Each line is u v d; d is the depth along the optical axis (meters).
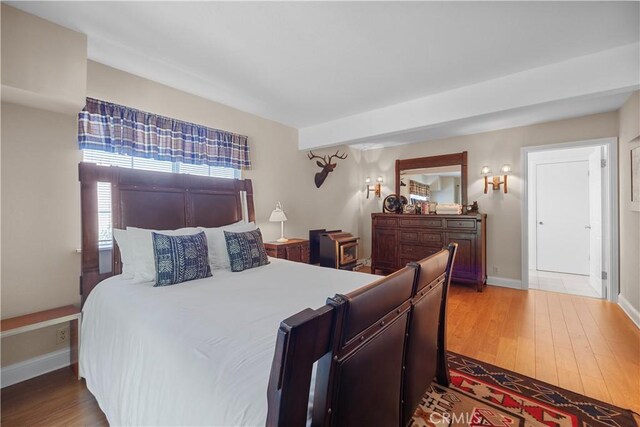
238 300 1.64
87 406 1.71
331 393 0.79
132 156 2.55
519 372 2.03
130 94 2.57
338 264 4.09
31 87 1.76
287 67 2.50
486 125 4.09
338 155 5.20
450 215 4.23
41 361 2.04
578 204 5.12
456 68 2.52
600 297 3.70
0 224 1.91
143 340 1.25
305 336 0.64
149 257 2.05
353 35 2.04
